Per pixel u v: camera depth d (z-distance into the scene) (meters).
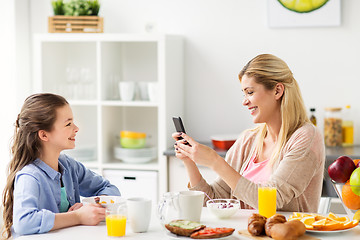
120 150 3.46
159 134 3.31
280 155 2.01
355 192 1.62
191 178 2.09
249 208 2.14
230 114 3.63
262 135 2.16
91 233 1.61
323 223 1.58
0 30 3.62
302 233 1.50
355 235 1.55
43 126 1.87
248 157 2.19
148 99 3.46
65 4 3.45
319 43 3.47
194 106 3.68
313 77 3.49
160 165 3.32
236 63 3.59
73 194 2.06
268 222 1.54
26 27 3.76
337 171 1.67
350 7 3.42
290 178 1.89
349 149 3.19
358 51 3.43
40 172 1.84
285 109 2.01
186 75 3.67
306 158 1.93
